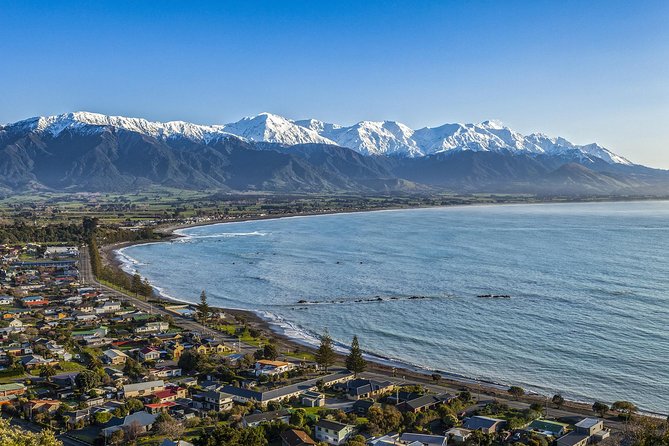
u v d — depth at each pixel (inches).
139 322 7416.3
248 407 4665.4
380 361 6067.9
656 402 4960.6
